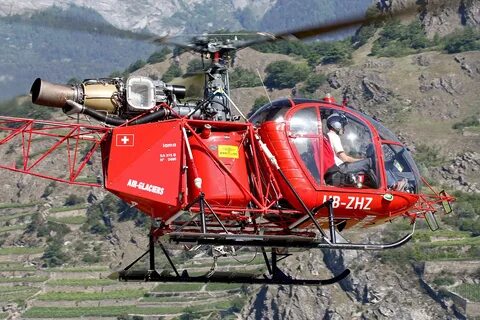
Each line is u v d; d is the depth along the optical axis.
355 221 36.94
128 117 34.81
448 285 153.88
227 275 36.31
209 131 35.00
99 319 171.88
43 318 174.12
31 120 35.03
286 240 34.47
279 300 153.12
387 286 151.88
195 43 35.44
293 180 35.06
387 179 36.53
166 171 34.34
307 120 35.72
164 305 168.12
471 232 173.25
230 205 34.75
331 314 148.88
